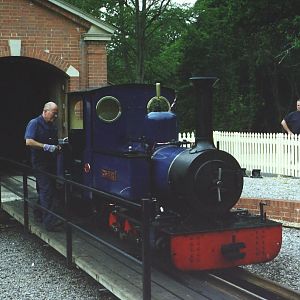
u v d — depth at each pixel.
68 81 12.66
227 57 32.72
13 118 14.99
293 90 32.31
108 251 6.44
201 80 5.59
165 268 5.91
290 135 15.19
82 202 7.87
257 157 16.28
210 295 5.05
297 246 7.47
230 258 5.45
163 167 5.84
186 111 34.44
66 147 8.00
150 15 32.66
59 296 5.83
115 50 33.69
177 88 34.28
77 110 7.57
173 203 5.84
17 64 14.09
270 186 12.31
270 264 6.66
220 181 5.52
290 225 8.58
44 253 7.65
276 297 5.34
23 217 8.31
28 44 12.31
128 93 7.04
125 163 6.10
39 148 7.38
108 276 5.49
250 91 32.09
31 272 6.75
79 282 6.30
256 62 30.75
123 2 32.22
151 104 6.86
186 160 5.53
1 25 12.11
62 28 12.50
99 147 7.06
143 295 4.50
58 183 7.92
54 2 12.27
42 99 14.83
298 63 30.61
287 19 24.48
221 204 5.59
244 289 5.34
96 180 7.04
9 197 9.97
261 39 29.92
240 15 24.52
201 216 5.60
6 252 7.75
